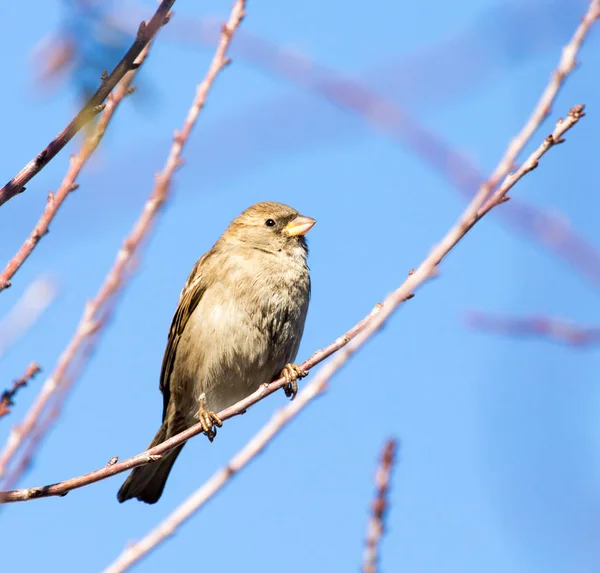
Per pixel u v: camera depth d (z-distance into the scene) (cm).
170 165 669
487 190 624
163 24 644
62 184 661
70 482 686
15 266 641
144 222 647
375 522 607
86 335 616
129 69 641
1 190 636
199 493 527
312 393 557
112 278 632
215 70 705
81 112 641
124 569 503
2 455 576
